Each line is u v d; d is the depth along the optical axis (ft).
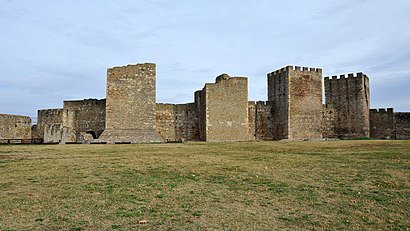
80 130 156.15
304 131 156.35
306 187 34.09
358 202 27.91
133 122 136.05
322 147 91.91
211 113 143.43
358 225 22.15
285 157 63.98
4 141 135.74
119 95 136.67
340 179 38.22
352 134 165.68
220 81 146.30
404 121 167.12
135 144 114.73
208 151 80.07
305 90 158.30
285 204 27.53
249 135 160.15
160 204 27.43
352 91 166.61
